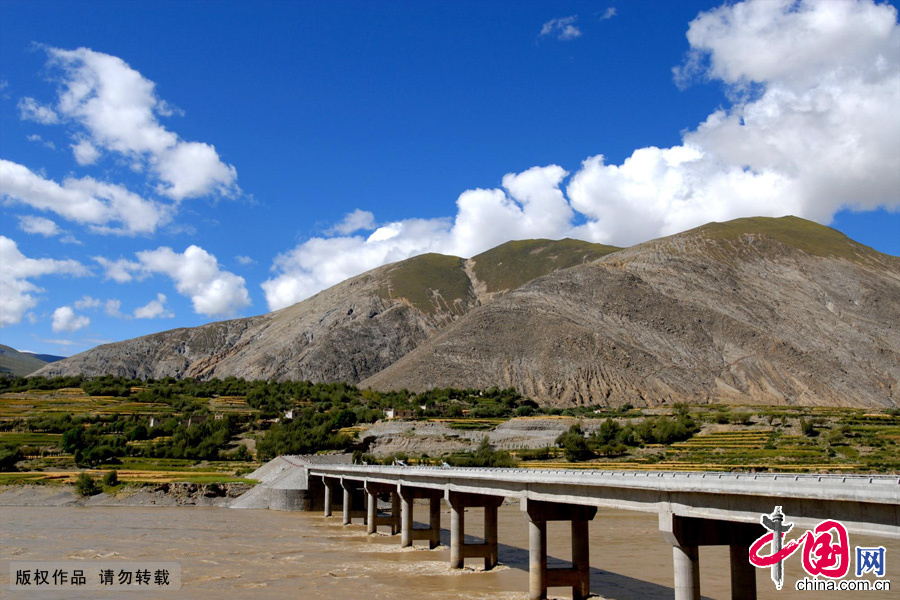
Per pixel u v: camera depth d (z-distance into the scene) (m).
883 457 125.06
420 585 55.38
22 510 105.25
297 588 54.34
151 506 111.75
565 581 50.28
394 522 84.38
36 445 153.88
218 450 153.88
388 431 167.75
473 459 130.25
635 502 41.47
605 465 128.62
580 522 50.97
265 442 150.88
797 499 32.41
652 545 74.00
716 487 35.28
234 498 116.56
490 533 62.75
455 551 62.19
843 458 126.31
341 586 55.03
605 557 66.75
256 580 57.19
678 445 145.88
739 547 39.25
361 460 128.62
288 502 108.12
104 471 132.62
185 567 62.25
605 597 50.50
